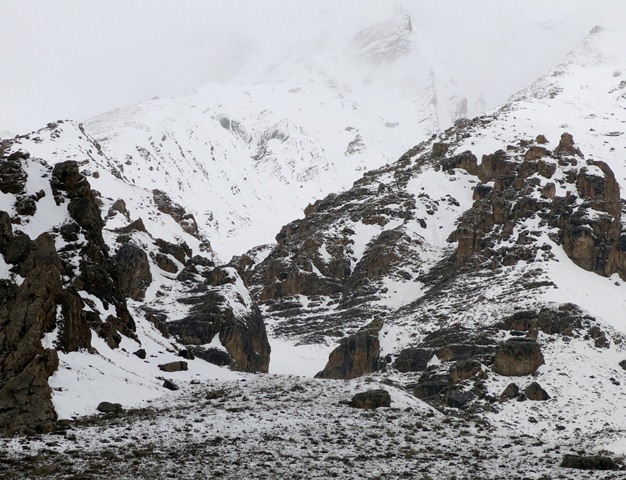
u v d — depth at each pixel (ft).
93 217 285.64
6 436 178.19
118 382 228.22
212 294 499.10
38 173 287.07
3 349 204.23
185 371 266.16
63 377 213.25
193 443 182.19
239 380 264.52
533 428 427.74
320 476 163.73
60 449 169.78
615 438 385.70
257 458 173.68
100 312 268.82
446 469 175.01
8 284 226.79
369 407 230.68
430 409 241.96
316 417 215.10
